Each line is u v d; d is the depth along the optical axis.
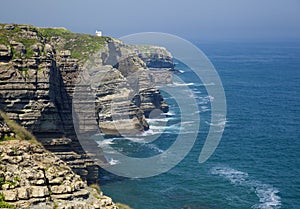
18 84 55.31
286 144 101.69
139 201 65.00
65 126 63.53
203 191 71.62
